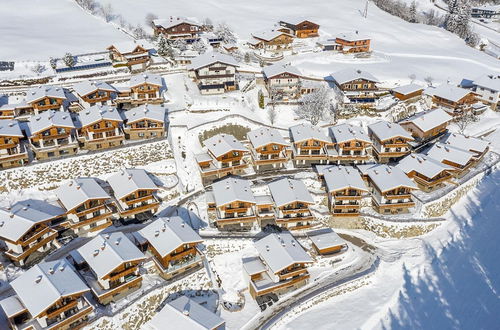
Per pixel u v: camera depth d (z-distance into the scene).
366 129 90.31
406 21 177.25
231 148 73.25
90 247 54.03
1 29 121.38
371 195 73.19
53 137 70.12
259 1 184.50
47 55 107.06
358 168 76.06
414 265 63.56
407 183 69.31
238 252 63.00
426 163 74.88
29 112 80.38
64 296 46.41
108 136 74.75
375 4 195.50
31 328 46.28
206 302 56.00
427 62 127.94
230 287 58.62
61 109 81.00
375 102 97.19
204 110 87.88
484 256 65.75
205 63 98.56
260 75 105.56
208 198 68.56
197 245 62.06
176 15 156.88
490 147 92.19
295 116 91.50
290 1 187.75
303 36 138.75
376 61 123.50
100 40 122.12
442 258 65.12
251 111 91.12
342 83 96.56
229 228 66.06
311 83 102.44
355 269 62.25
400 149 81.00
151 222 64.88
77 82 94.38
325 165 77.44
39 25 129.62
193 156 77.88
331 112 92.75
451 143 86.38
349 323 54.62
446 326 54.53
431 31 164.38
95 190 63.44
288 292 58.31
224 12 165.00
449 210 74.88
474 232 70.44
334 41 132.38
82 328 48.44
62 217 62.19
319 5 183.75
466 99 99.75
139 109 79.56
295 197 66.19
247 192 67.81
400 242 68.19
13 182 66.06
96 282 52.72
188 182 73.62
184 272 57.59
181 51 119.69
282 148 76.62
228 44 125.50
